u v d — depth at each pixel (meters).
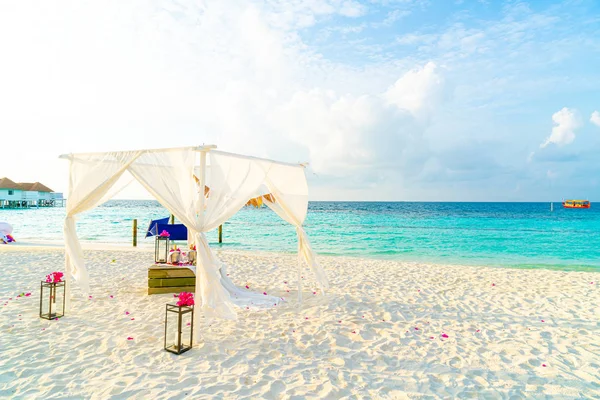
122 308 5.91
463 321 5.81
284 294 7.24
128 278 8.17
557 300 7.22
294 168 6.36
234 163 5.12
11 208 54.22
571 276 9.80
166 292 6.81
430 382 3.79
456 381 3.82
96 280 7.94
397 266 11.23
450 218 38.66
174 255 7.19
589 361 4.38
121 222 29.08
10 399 3.22
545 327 5.59
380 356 4.39
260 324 5.38
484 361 4.34
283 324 5.41
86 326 5.05
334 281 8.59
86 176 5.46
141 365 3.94
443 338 5.05
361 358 4.34
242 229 25.88
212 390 3.46
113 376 3.68
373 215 43.75
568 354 4.58
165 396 3.32
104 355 4.17
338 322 5.57
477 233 23.92
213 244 18.33
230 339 4.77
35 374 3.69
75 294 6.71
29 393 3.33
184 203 4.70
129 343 4.51
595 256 15.34
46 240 16.47
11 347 4.32
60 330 4.88
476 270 10.65
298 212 6.54
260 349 4.48
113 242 16.92
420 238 21.44
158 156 4.94
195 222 4.69
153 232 9.71
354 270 10.34
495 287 8.33
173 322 5.29
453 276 9.61
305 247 6.59
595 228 27.28
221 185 4.91
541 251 16.64
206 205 4.83
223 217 4.81
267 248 17.09
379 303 6.68
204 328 5.13
